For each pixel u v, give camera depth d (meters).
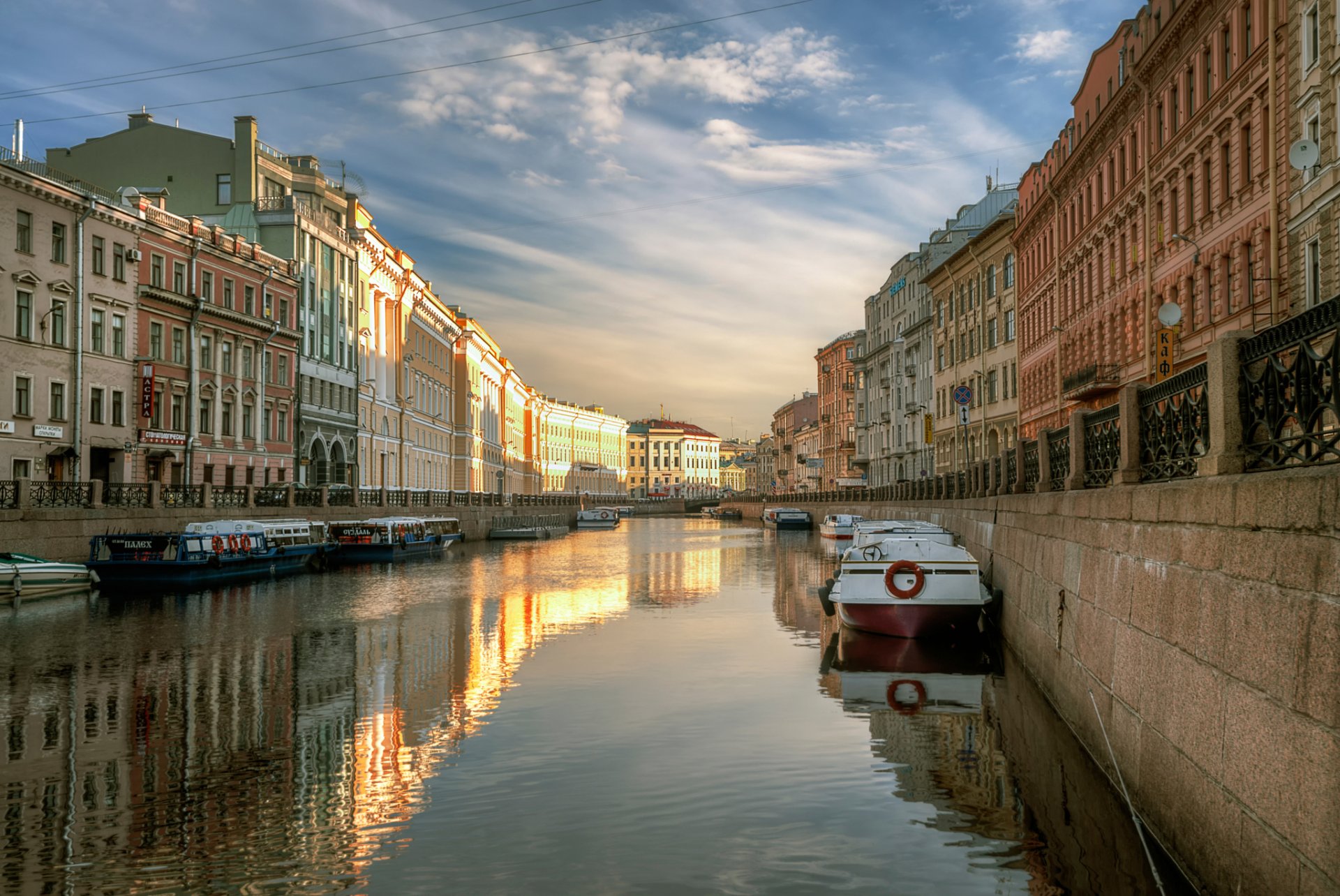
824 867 8.11
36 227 36.56
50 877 8.02
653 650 19.08
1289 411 6.77
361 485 64.88
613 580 35.16
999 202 74.00
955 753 11.49
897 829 8.98
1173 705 7.98
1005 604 19.80
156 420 42.94
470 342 94.62
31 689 15.45
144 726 13.00
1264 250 26.55
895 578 20.36
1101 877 7.83
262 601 28.03
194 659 18.14
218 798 10.02
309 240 57.25
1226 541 7.04
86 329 38.78
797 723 13.05
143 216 42.03
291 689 15.39
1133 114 36.47
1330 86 23.17
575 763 11.12
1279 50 25.41
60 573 28.75
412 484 77.12
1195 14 30.39
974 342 63.09
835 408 114.12
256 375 50.59
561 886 7.78
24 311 36.25
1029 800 9.70
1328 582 5.49
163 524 35.56
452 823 9.21
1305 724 5.65
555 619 23.86
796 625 22.66
